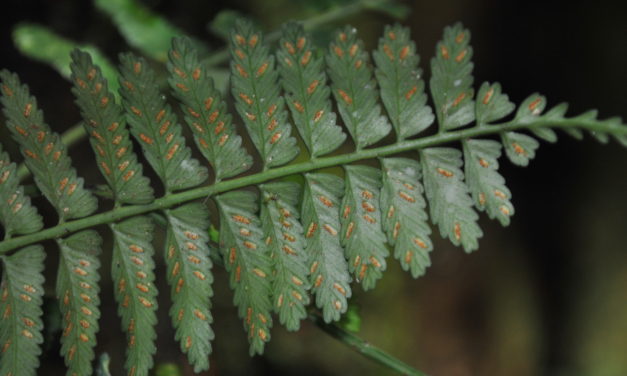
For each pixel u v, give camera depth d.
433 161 0.42
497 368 0.85
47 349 0.44
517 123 0.42
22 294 0.41
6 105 0.41
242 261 0.41
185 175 0.42
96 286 0.41
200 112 0.41
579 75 0.84
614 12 0.81
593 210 0.88
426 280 0.85
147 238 0.41
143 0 0.57
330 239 0.41
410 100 0.42
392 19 0.57
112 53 0.56
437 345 0.83
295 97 0.42
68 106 0.55
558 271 0.90
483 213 0.91
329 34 0.53
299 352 0.66
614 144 0.86
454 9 0.82
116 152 0.41
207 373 0.49
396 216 0.41
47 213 0.51
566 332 0.88
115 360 0.52
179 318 0.41
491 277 0.88
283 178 0.44
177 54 0.41
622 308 0.86
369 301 0.77
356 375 0.68
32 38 0.51
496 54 0.85
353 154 0.42
